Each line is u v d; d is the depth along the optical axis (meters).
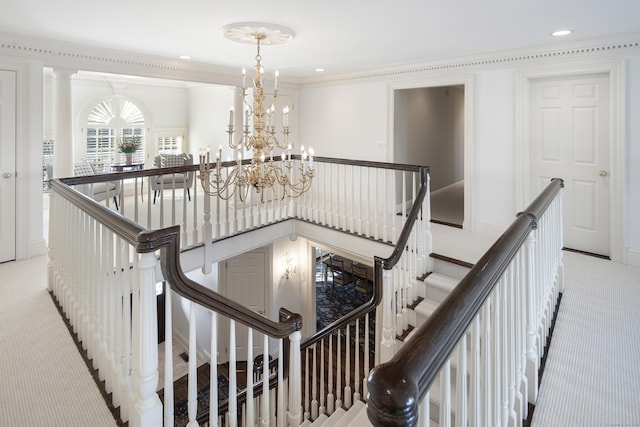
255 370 4.23
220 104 7.36
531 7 2.87
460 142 7.91
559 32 3.53
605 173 3.95
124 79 6.86
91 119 6.95
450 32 3.54
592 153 4.02
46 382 1.97
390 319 3.07
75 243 2.33
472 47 4.12
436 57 4.64
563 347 2.28
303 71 5.65
